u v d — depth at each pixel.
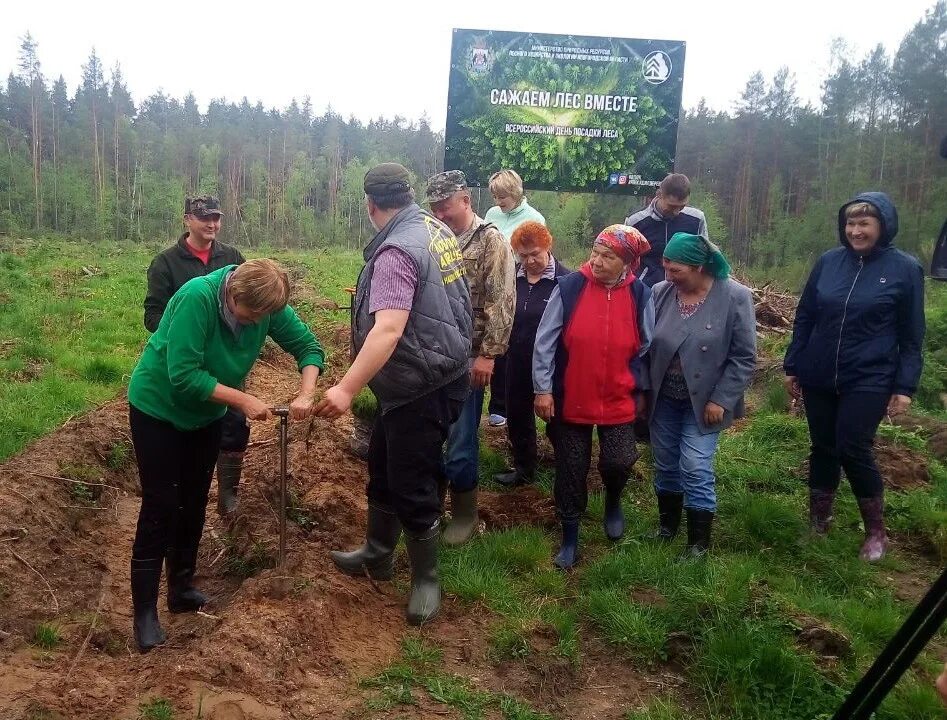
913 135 34.97
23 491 4.63
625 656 3.53
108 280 16.67
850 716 2.15
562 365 4.32
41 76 71.44
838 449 4.62
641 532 4.81
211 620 3.60
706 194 42.56
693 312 4.31
